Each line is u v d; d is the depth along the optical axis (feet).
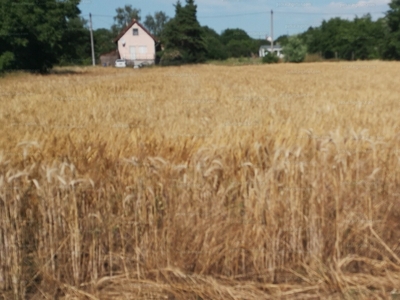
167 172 13.55
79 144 17.37
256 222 13.51
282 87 58.18
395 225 14.76
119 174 13.94
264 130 19.45
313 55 221.66
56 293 12.85
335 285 13.10
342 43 213.25
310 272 13.50
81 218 13.07
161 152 16.15
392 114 26.08
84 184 13.03
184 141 17.79
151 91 50.29
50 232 12.81
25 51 114.73
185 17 200.34
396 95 44.98
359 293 12.86
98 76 91.66
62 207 12.82
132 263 13.56
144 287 13.00
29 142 14.39
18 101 39.50
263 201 13.50
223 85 60.59
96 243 13.08
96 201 13.29
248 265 13.80
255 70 121.49
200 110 31.60
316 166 14.15
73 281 13.01
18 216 12.57
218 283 13.25
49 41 114.52
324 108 29.68
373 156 15.37
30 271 13.16
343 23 221.05
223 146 15.70
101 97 43.06
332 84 63.52
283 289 13.12
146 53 238.89
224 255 13.55
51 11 114.21
